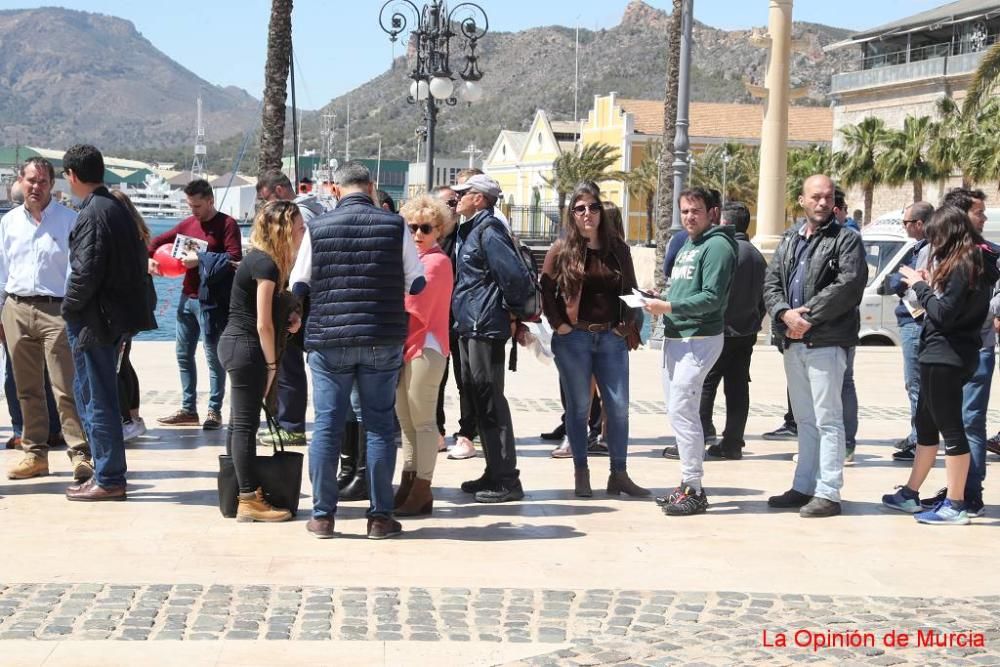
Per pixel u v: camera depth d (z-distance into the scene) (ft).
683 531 22.75
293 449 30.45
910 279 23.53
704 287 23.77
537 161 298.97
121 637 15.67
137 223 27.45
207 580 18.57
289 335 22.80
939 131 157.28
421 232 23.48
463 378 25.34
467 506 24.72
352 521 23.06
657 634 16.49
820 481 24.47
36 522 22.27
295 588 18.16
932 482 28.50
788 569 20.13
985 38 184.85
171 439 31.76
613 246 25.11
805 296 24.07
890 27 205.36
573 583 18.94
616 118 257.75
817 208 23.77
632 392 44.29
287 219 21.91
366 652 15.40
